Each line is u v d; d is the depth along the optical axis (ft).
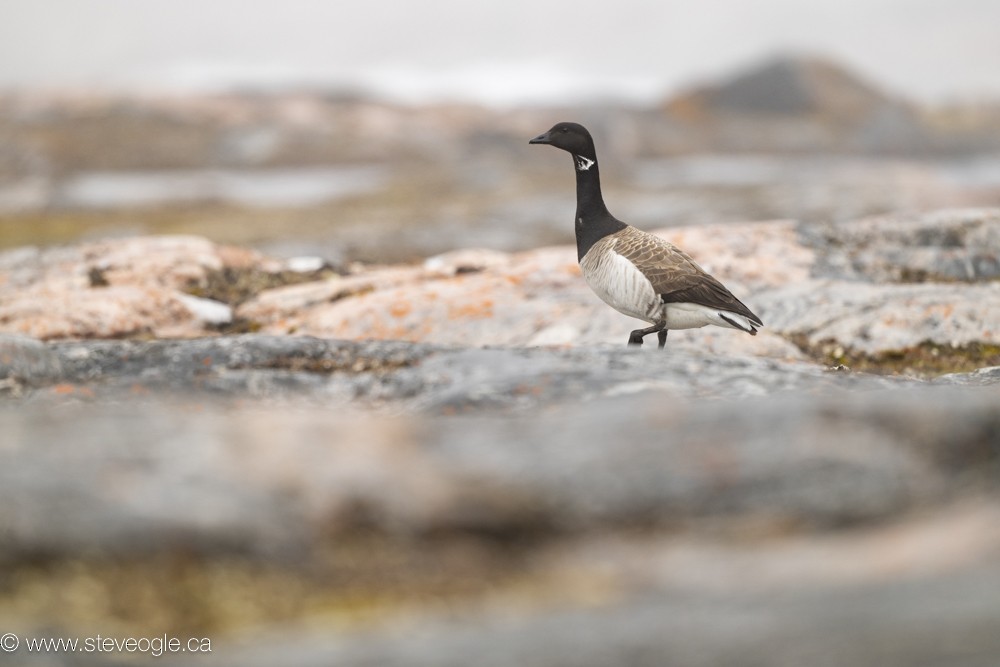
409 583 21.84
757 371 41.24
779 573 20.42
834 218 171.22
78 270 79.56
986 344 63.00
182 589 20.53
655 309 52.13
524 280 74.49
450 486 25.05
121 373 44.29
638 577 21.62
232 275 82.12
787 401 28.81
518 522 24.18
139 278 78.64
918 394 29.22
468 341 65.62
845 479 24.66
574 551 23.48
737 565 21.39
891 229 84.48
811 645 15.23
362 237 151.33
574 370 39.96
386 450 27.09
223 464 24.73
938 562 19.45
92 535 21.07
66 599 19.72
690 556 22.40
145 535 21.33
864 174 291.17
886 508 23.76
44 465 23.48
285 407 41.01
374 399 41.78
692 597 19.60
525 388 38.09
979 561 19.06
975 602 16.34
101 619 19.48
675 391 37.81
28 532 20.76
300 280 82.89
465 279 75.31
